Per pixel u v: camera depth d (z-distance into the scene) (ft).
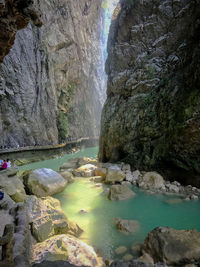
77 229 26.16
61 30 131.75
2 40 23.02
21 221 20.12
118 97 78.64
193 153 41.96
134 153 60.85
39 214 24.61
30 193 40.27
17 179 38.75
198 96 41.42
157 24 65.31
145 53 68.54
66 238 20.85
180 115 45.21
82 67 174.19
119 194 39.01
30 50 104.12
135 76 68.85
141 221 29.22
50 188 41.11
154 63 64.34
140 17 70.59
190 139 41.45
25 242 16.48
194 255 18.06
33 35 107.55
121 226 26.84
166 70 60.39
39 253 17.71
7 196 28.86
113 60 79.97
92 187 47.09
